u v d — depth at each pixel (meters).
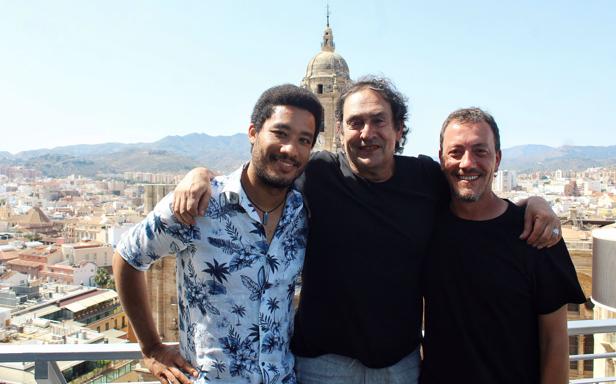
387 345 1.23
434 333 1.28
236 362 1.12
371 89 1.28
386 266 1.24
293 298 1.24
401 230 1.25
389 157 1.28
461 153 1.24
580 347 5.39
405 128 1.45
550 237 1.19
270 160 1.14
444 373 1.26
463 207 1.27
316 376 1.27
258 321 1.14
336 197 1.27
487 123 1.25
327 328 1.25
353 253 1.24
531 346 1.23
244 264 1.13
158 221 1.14
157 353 1.21
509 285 1.20
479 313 1.22
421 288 1.31
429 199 1.31
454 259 1.24
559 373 1.21
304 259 1.28
